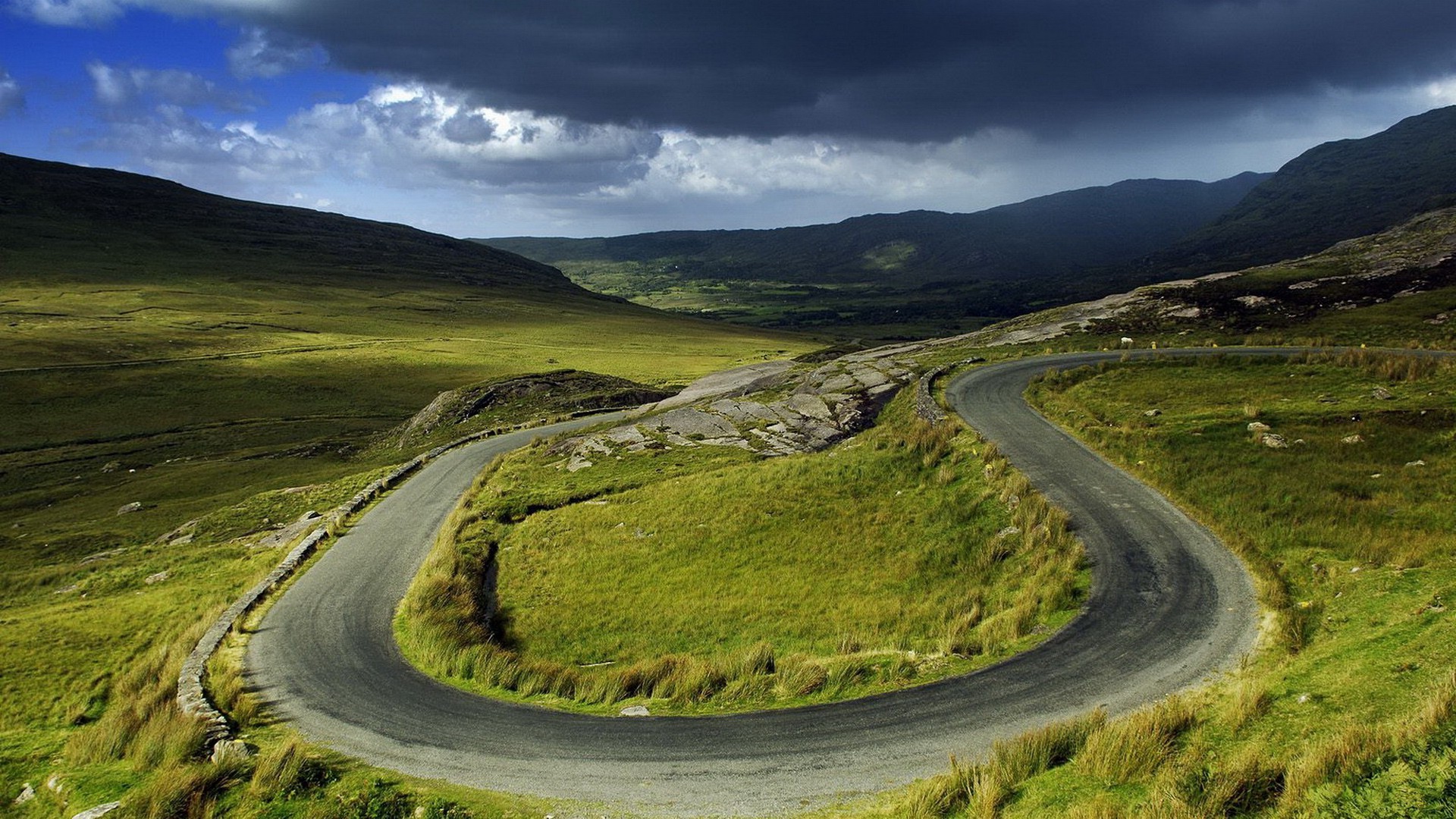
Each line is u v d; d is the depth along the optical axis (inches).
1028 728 621.3
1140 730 523.2
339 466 3186.5
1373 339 1907.0
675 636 1028.5
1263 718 515.2
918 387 1887.3
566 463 1969.7
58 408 4232.3
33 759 764.6
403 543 1566.2
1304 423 1203.9
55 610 1416.1
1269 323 2253.9
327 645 1051.3
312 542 1565.0
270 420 4271.7
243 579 1425.9
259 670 964.0
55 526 2529.5
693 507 1455.5
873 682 753.0
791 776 594.2
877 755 611.2
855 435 1798.7
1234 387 1550.2
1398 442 1080.8
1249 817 409.7
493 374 5629.9
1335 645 604.4
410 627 1095.6
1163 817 414.0
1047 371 1855.3
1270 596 784.9
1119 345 2265.0
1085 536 1018.7
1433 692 443.8
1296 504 978.7
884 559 1148.5
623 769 634.2
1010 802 493.0
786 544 1256.2
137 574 1664.6
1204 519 1019.9
